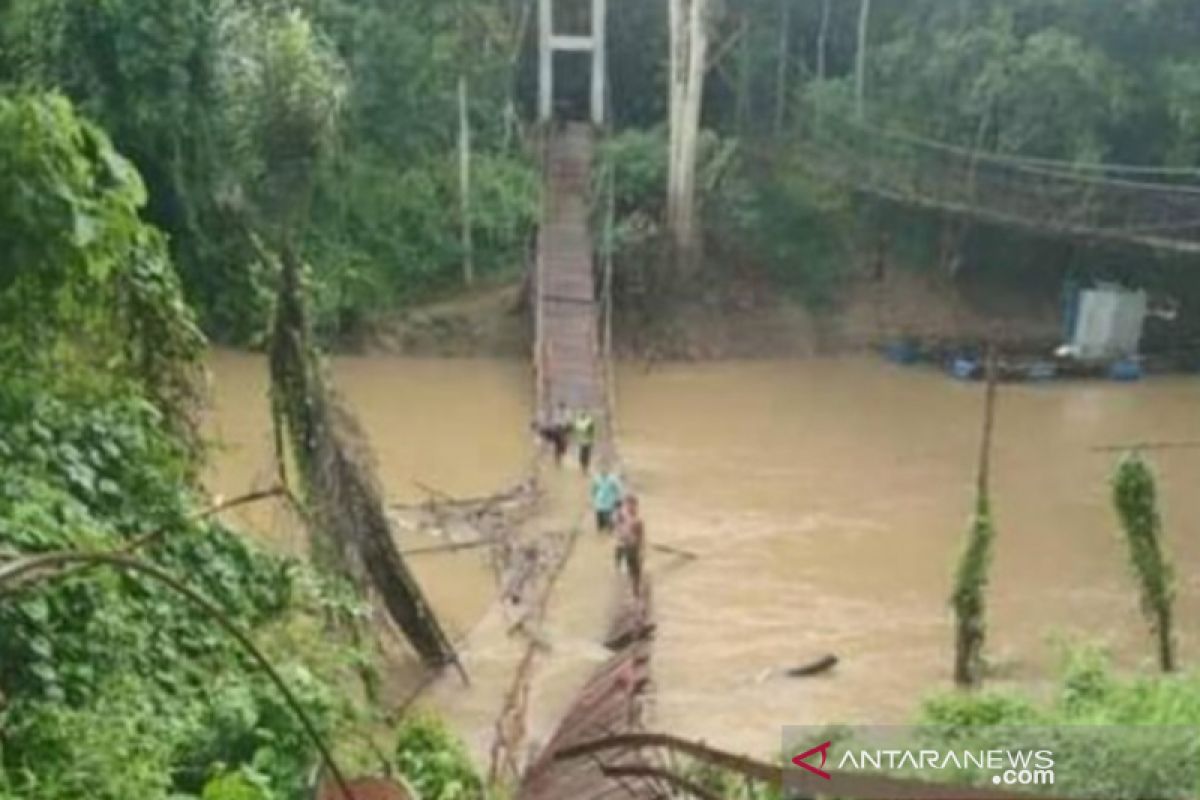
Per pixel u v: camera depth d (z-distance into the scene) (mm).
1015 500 27953
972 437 32344
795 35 42469
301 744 10438
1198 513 27641
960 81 39750
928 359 38594
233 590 12609
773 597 22812
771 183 41000
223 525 14234
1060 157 39031
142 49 28531
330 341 37219
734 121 42125
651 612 21156
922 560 24625
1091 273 40250
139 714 10102
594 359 33125
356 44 39281
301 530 17562
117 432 12352
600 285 38000
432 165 40219
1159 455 31234
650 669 18984
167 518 12203
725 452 30906
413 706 17266
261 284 26766
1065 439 32312
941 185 38531
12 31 21766
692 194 39812
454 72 40062
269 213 30875
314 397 17234
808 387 36625
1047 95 38625
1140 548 19750
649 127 43250
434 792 12211
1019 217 37750
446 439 31094
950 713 13414
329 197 38000
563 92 43906
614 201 40031
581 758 13133
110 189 11266
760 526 26234
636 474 29172
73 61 28484
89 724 9422
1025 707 13539
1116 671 19625
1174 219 36531
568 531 25078
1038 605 22609
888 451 31156
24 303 11242
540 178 40281
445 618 21219
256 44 30484
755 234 40812
